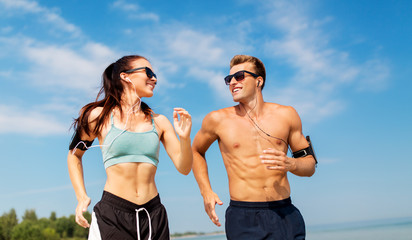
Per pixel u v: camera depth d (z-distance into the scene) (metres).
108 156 2.81
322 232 106.06
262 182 3.51
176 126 2.74
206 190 3.83
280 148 3.62
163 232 2.84
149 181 2.86
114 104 2.95
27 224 84.50
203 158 4.03
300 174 3.35
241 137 3.63
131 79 3.00
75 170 2.92
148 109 3.03
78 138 2.93
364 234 75.25
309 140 3.79
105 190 2.83
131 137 2.80
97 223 2.73
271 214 3.43
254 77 3.72
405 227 95.38
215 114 3.82
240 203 3.52
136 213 2.75
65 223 91.50
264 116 3.71
